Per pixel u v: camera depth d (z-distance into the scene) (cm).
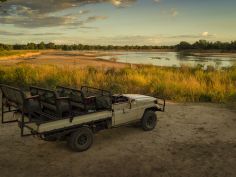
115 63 4603
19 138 766
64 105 655
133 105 778
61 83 1709
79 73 1908
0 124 890
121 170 575
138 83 1712
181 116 1021
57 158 636
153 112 842
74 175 553
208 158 638
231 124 915
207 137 786
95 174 557
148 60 7219
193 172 566
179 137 785
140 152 672
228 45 15312
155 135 801
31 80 1795
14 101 665
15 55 8319
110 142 741
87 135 679
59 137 630
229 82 1677
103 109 721
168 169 581
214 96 1356
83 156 647
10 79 1880
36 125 600
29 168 584
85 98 673
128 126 888
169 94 1453
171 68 2652
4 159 629
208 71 2308
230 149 694
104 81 1756
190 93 1427
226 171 571
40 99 682
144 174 558
